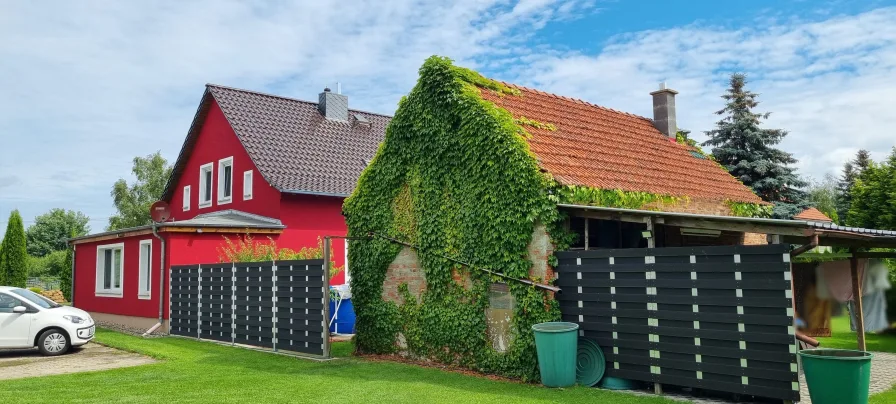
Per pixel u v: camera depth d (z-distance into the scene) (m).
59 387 10.18
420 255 12.77
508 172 11.02
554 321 10.41
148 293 19.81
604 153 13.81
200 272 17.48
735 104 30.92
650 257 9.53
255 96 26.16
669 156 16.39
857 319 13.19
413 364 12.47
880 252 13.14
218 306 16.72
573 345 9.90
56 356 14.29
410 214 13.23
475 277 11.61
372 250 13.89
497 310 11.30
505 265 11.04
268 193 22.64
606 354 10.00
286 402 8.84
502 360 10.97
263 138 23.94
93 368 12.46
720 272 8.74
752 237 15.58
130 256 20.95
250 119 24.66
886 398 8.89
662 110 18.67
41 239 75.44
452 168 12.28
